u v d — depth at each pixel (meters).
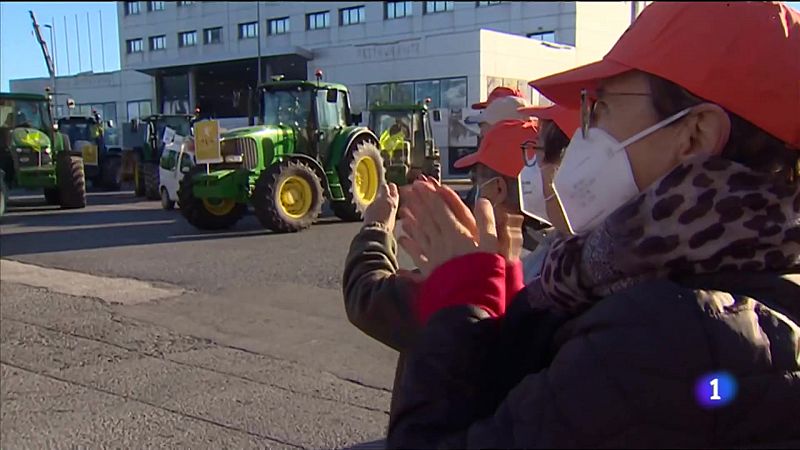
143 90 42.50
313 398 4.12
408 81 29.45
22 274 8.05
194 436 3.61
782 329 1.03
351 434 3.62
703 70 1.03
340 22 40.50
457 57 28.05
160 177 16.27
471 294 1.15
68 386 4.36
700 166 1.03
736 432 0.99
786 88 1.03
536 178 1.73
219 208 12.02
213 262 8.67
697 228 1.02
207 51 48.31
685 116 1.07
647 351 0.96
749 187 1.02
